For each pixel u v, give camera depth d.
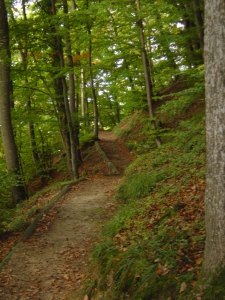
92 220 9.32
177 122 16.03
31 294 6.04
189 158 9.86
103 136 26.67
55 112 15.07
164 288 4.66
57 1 16.25
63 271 6.78
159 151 12.53
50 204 10.97
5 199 13.43
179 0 14.59
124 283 5.27
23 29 13.03
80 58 17.33
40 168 19.80
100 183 13.83
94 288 5.84
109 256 6.25
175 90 19.27
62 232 8.72
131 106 16.72
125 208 8.73
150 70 16.02
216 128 3.82
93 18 14.01
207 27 3.81
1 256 7.75
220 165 3.85
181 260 5.02
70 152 15.96
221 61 3.71
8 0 15.14
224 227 3.91
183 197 7.56
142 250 5.80
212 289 3.94
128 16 12.25
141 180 9.88
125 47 14.04
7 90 12.70
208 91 3.87
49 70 13.73
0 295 6.02
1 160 17.25
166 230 6.12
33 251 7.73
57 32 12.72
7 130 12.79
